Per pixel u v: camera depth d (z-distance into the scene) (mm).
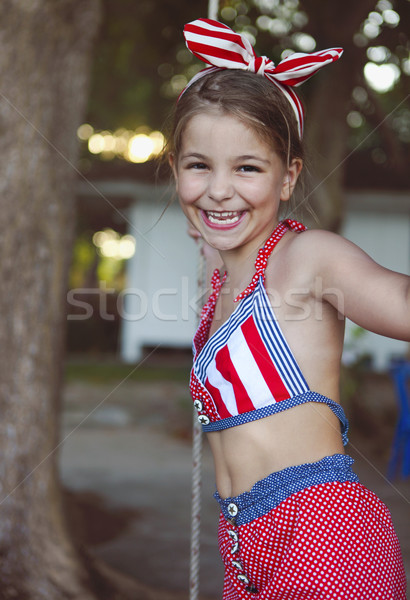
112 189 18906
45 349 4062
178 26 9734
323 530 1610
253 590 1743
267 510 1659
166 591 4566
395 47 9172
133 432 10914
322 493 1635
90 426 11297
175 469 8484
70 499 6637
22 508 3941
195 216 1803
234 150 1685
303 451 1681
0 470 3938
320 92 9500
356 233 19516
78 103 4262
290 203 2045
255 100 1686
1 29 3914
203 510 6730
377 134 15617
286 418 1680
